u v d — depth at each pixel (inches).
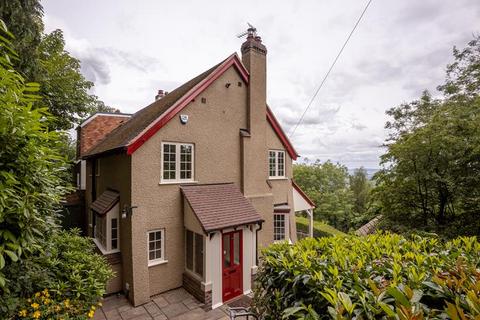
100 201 366.6
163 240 316.2
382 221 448.5
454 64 502.9
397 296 69.2
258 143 408.2
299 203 518.3
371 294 78.7
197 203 315.9
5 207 112.6
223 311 274.2
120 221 323.3
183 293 310.0
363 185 1464.1
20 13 297.7
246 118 403.9
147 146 305.3
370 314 72.5
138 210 295.4
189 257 327.0
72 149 731.4
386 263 106.3
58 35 561.3
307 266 109.0
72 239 241.9
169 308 277.1
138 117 509.4
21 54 310.7
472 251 119.3
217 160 368.2
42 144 139.6
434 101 505.0
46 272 171.8
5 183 112.2
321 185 1302.9
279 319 109.7
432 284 78.9
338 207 1149.1
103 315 263.3
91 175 470.9
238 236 323.0
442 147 366.0
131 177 293.0
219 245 294.2
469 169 360.8
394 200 431.2
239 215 325.1
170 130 324.5
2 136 115.0
